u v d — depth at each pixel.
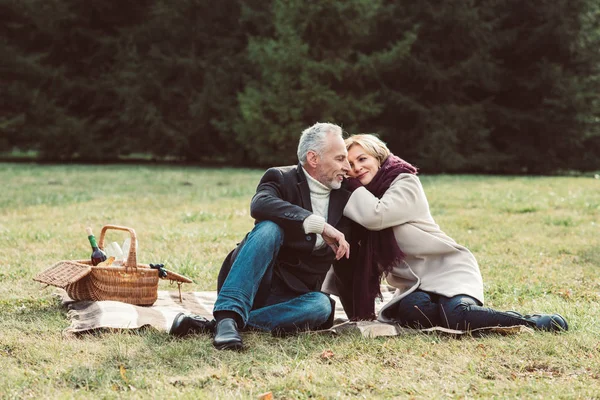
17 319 4.12
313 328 3.91
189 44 24.25
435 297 4.09
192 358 3.35
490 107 22.77
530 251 7.00
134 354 3.41
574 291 5.18
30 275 5.48
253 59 21.19
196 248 7.00
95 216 9.30
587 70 23.06
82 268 4.32
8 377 3.06
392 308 4.19
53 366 3.23
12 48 23.81
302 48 19.97
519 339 3.67
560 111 22.41
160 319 4.09
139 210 10.09
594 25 22.61
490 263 6.37
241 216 9.62
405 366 3.31
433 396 2.89
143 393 2.90
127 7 25.42
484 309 3.86
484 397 2.87
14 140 24.53
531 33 22.39
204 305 4.69
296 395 2.91
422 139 21.84
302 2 19.92
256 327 3.80
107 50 24.97
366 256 4.13
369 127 22.00
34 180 15.41
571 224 8.91
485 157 21.95
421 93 22.59
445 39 21.97
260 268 3.72
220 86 23.17
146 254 6.59
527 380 3.08
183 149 24.66
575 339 3.66
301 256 3.95
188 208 10.41
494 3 22.45
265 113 20.77
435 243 4.14
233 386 3.02
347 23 19.98
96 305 4.21
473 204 11.05
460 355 3.45
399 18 22.05
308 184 4.00
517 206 10.65
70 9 24.67
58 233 7.78
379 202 4.04
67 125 23.70
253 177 17.27
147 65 23.70
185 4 23.33
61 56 25.52
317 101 20.09
